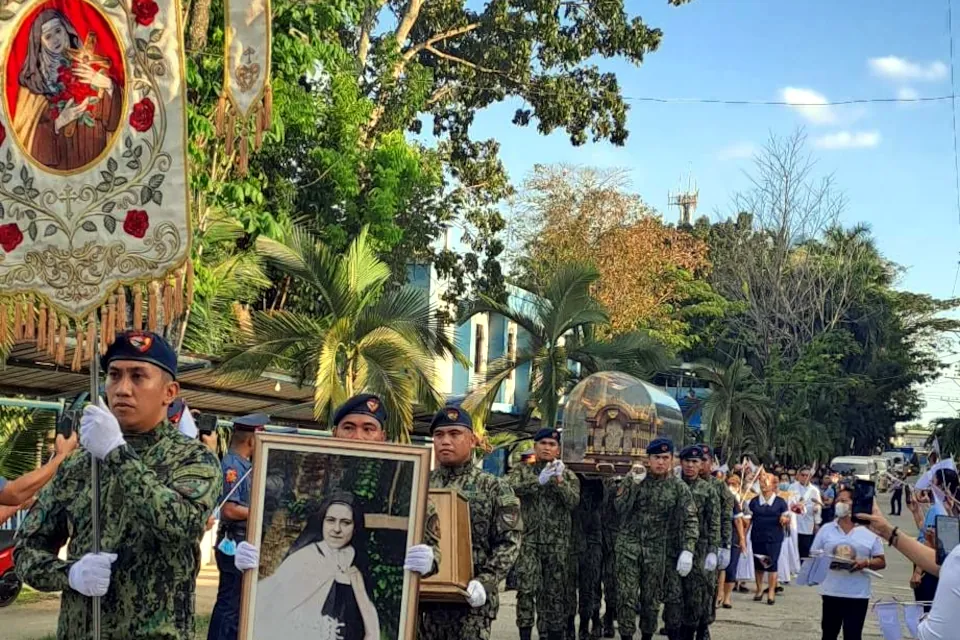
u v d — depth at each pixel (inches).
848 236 2450.8
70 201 193.9
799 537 944.9
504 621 573.3
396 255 1154.0
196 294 607.5
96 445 163.0
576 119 1286.9
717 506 512.4
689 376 2015.3
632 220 1708.9
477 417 959.0
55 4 194.7
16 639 424.8
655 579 477.1
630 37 1258.6
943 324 2731.3
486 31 1274.6
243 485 348.5
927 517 391.2
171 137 193.8
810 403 2150.6
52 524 177.3
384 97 1139.3
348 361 700.0
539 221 1701.5
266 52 218.8
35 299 193.3
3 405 495.5
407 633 215.8
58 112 194.2
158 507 162.4
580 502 522.6
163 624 170.2
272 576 215.5
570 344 1004.6
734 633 569.6
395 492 221.1
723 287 2276.1
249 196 625.6
